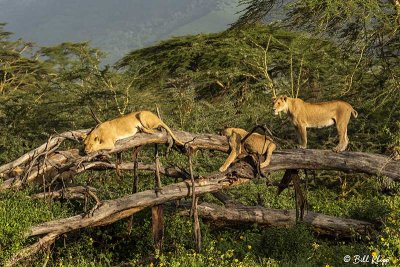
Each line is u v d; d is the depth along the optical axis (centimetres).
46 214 1416
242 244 1538
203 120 2369
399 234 1316
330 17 2669
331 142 2391
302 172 2194
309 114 1529
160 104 2728
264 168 1462
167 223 1616
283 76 3228
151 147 2125
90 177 1670
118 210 1413
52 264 1436
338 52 2848
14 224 1329
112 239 1631
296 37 3164
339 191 2400
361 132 2495
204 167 1986
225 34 3431
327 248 1508
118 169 1474
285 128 2477
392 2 2650
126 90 2727
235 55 3197
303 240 1485
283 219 1650
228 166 1458
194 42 3406
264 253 1484
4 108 2538
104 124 1363
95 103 2634
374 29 2627
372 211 1656
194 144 1435
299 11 2817
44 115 2559
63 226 1373
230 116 2466
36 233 1351
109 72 2842
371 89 2631
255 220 1655
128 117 1377
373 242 1375
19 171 1482
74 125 2545
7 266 1302
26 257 1359
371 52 2694
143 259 1464
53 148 1414
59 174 1424
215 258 1388
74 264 1468
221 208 1670
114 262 1563
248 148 1460
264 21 3139
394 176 1448
